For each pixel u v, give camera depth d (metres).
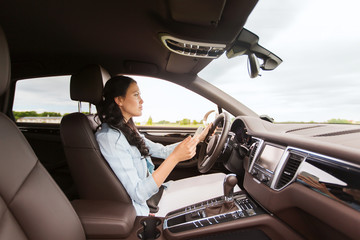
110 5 1.24
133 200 1.09
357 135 1.01
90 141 1.01
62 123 1.04
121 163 1.01
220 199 1.21
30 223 0.67
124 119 1.16
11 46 1.77
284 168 0.99
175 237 0.97
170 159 1.02
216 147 1.29
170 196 1.44
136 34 1.54
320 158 0.82
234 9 1.01
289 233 1.00
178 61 1.73
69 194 1.88
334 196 0.76
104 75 1.36
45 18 1.40
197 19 1.11
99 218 0.89
